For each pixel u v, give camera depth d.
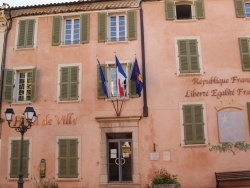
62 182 14.09
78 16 15.91
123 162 14.46
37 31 15.86
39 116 14.81
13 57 15.64
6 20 16.11
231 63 14.51
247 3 15.55
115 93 14.95
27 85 15.48
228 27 14.94
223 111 14.02
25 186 14.19
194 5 15.38
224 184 13.38
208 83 14.37
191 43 14.86
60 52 15.45
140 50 15.02
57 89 15.03
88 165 14.13
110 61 15.07
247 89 14.17
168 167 13.76
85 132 14.45
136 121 14.26
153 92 14.48
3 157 14.59
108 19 15.70
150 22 15.28
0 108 15.01
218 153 13.68
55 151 14.41
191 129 13.97
